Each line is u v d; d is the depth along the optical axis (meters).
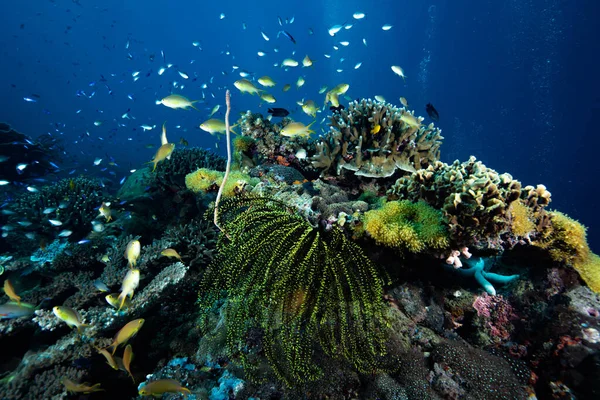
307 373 0.43
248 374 0.46
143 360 0.65
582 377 0.45
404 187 0.67
